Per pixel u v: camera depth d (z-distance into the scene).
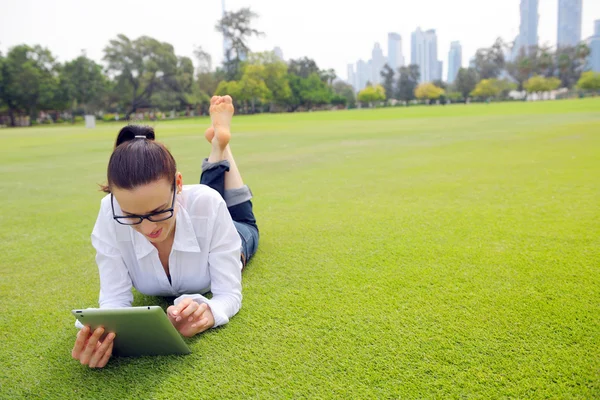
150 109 56.72
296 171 6.23
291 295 2.12
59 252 2.99
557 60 85.12
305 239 3.00
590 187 4.30
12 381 1.55
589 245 2.66
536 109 29.44
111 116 54.97
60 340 1.82
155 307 1.41
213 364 1.59
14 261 2.82
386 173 5.74
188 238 1.84
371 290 2.15
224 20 64.38
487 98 82.06
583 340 1.64
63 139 15.92
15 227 3.67
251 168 6.66
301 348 1.67
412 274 2.32
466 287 2.14
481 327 1.76
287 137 13.02
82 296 2.25
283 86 64.69
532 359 1.54
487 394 1.38
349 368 1.54
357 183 5.10
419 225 3.24
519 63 87.69
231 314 1.88
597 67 150.12
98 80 51.94
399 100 95.62
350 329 1.79
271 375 1.52
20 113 51.97
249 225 2.55
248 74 61.62
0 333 1.88
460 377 1.46
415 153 7.77
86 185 5.77
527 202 3.81
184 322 1.72
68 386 1.51
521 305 1.93
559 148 7.52
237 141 11.93
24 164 8.23
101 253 1.83
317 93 73.50
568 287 2.09
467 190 4.43
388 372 1.51
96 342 1.53
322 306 2.00
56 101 49.41
